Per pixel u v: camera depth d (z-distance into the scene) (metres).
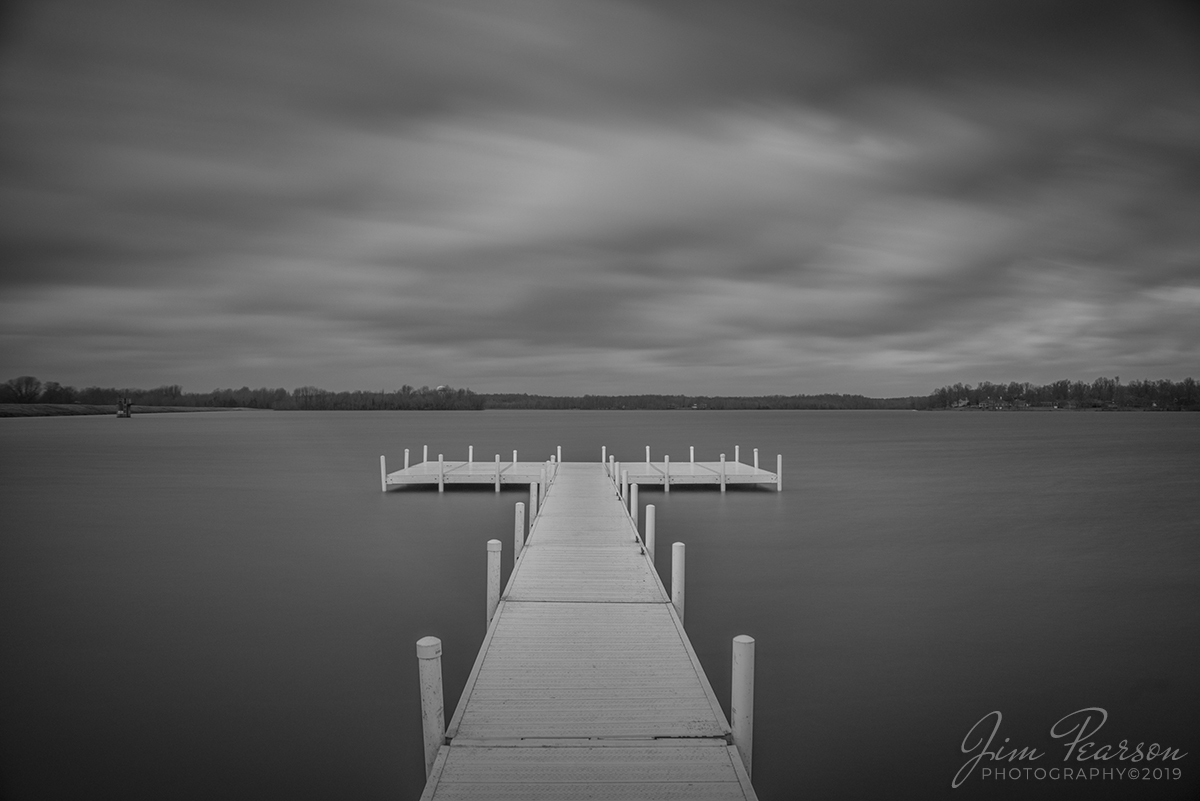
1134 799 8.60
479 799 6.16
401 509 27.67
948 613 15.02
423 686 6.91
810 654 12.73
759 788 8.77
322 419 190.88
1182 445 72.44
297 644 13.17
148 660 12.41
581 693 8.12
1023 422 163.62
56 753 9.40
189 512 27.52
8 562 19.44
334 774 8.95
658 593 11.84
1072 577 18.03
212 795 8.47
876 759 9.41
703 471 33.03
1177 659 12.58
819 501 30.17
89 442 75.19
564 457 52.47
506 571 18.55
